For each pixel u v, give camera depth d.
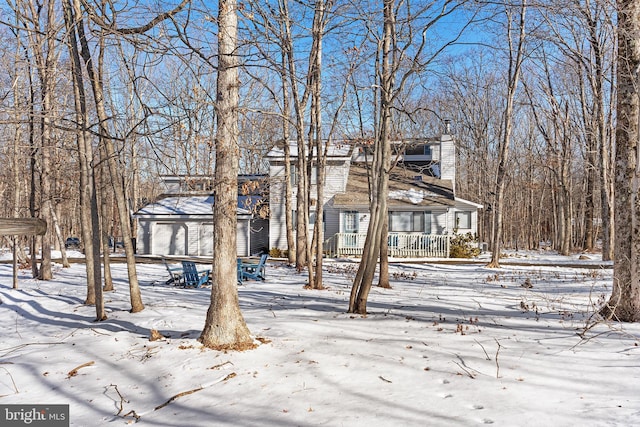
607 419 4.08
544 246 43.41
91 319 9.50
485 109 32.00
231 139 6.93
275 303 10.94
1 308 11.36
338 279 16.47
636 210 8.13
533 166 41.06
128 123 9.92
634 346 6.41
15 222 3.18
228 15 6.84
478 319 8.65
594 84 23.67
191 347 6.85
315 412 4.62
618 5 8.59
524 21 20.69
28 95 10.19
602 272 17.95
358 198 28.05
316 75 13.24
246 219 28.31
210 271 15.32
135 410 5.06
